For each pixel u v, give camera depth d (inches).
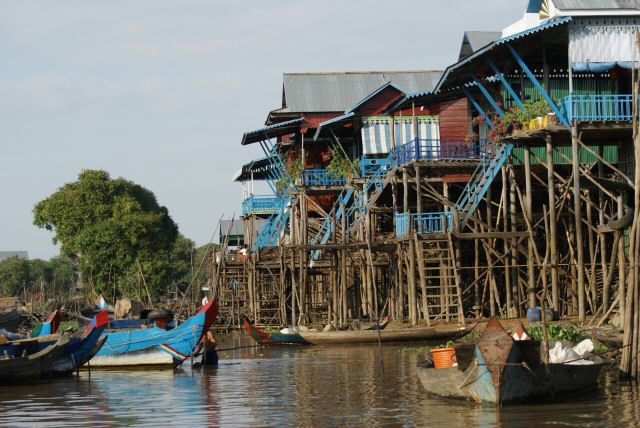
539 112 1380.4
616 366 1010.7
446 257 1585.9
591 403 806.5
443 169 1659.7
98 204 2987.2
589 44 1326.3
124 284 2778.1
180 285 3821.4
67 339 1154.0
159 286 2819.9
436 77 2356.1
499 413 776.3
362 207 1791.3
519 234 1449.3
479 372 803.4
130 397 991.6
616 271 1453.0
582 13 1311.5
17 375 1117.7
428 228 1696.6
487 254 1492.4
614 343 992.2
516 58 1389.0
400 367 1166.3
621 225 1023.6
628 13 1320.1
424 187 1662.2
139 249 2854.3
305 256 1927.9
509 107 1578.5
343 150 2027.6
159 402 944.9
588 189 1440.7
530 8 1509.6
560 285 1560.0
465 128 1801.2
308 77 2304.4
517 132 1368.1
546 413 768.9
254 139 2167.8
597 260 1534.2
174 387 1069.8
